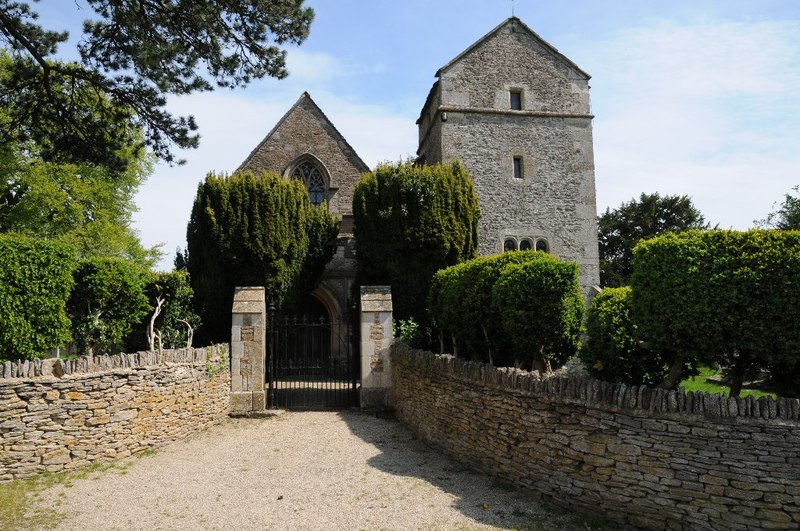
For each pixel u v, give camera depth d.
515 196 18.36
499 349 9.62
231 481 7.69
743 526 5.12
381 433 10.57
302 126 19.73
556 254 18.27
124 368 8.82
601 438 6.09
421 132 22.36
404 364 11.41
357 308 14.03
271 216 14.33
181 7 10.30
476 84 18.69
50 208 20.66
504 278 8.52
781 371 5.83
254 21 10.76
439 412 9.26
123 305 11.34
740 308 5.61
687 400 5.56
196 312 14.28
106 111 12.01
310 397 14.13
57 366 7.96
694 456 5.44
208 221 14.04
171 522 6.21
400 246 14.55
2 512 6.32
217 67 11.16
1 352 8.70
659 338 6.12
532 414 6.93
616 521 5.89
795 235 5.62
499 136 18.56
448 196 14.93
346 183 19.58
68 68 11.41
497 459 7.54
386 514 6.41
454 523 6.09
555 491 6.53
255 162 19.27
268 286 14.29
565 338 8.16
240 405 12.05
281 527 6.09
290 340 18.81
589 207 18.62
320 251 15.79
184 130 11.96
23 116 11.55
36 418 7.62
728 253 5.76
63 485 7.31
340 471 8.13
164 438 9.56
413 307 14.51
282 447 9.55
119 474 7.90
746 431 5.21
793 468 4.98
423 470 8.12
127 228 24.73
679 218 34.12
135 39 10.58
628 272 34.19
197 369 10.62
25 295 9.00
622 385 6.05
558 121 18.94
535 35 19.23
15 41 10.83
